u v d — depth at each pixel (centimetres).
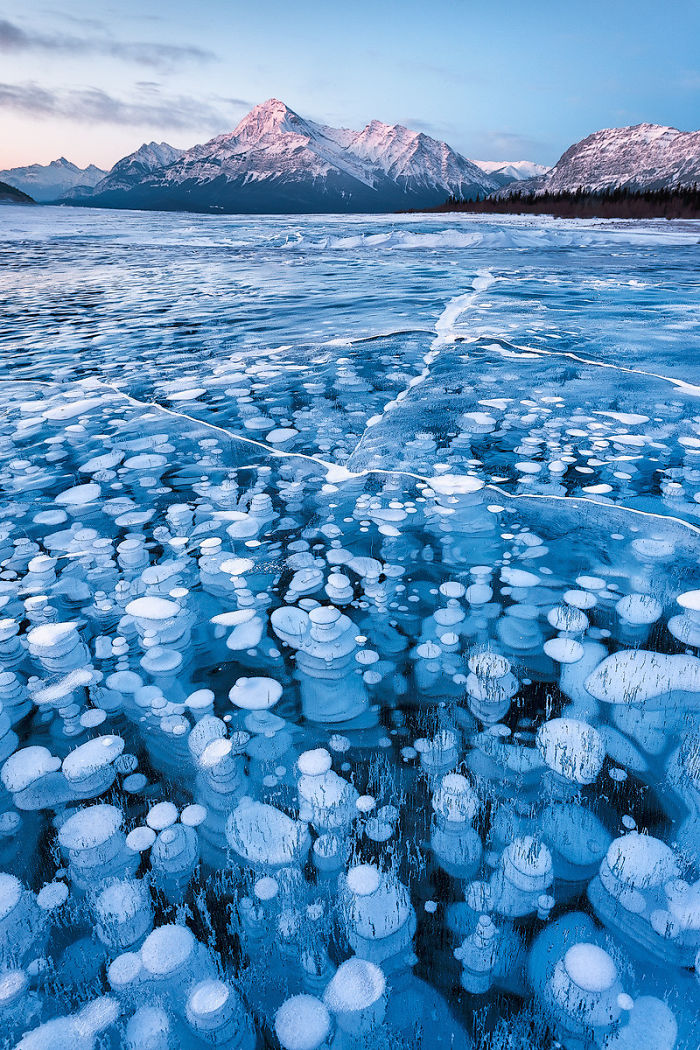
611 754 172
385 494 315
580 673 199
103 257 1449
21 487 330
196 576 254
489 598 236
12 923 140
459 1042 119
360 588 244
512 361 543
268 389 484
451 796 162
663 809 158
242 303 842
